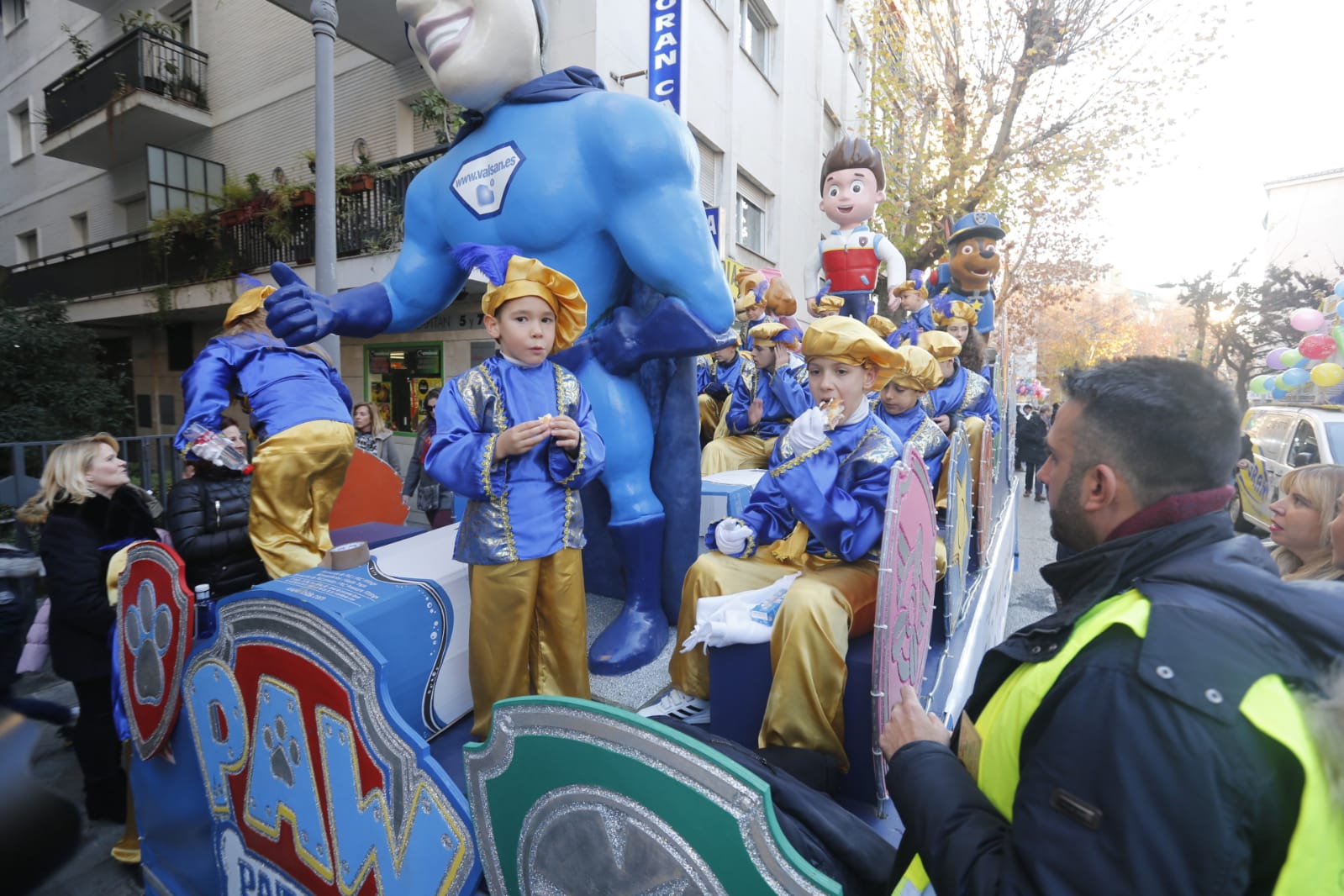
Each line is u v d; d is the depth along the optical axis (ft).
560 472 5.52
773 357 14.29
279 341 8.99
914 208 40.27
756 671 6.07
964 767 3.66
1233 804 2.42
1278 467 27.91
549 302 5.50
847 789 6.01
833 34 52.44
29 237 55.57
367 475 11.32
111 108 38.81
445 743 6.00
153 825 7.50
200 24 40.60
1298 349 31.96
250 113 38.68
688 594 6.88
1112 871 2.51
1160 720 2.53
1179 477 3.18
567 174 6.73
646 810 3.65
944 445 9.76
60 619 9.51
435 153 27.04
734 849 3.41
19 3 52.19
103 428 32.19
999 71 38.17
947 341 13.35
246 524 8.87
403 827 4.72
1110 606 3.06
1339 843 2.38
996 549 14.48
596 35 23.50
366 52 30.37
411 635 5.74
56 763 11.87
